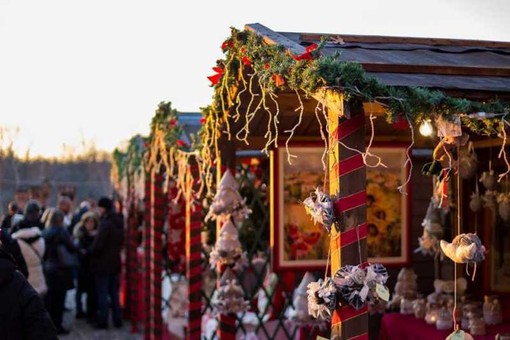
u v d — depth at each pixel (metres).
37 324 3.76
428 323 5.86
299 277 7.33
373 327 7.07
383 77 3.57
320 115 5.53
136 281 11.38
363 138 3.33
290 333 7.20
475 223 6.26
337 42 4.58
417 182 7.28
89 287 11.80
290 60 3.70
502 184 5.85
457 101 3.21
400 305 6.55
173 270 9.99
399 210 6.18
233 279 5.95
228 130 5.51
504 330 5.43
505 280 5.98
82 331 11.18
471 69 3.95
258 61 4.27
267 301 7.34
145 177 9.79
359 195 3.33
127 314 12.46
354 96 3.19
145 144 9.70
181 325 9.34
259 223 7.80
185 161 7.18
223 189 5.83
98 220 12.08
